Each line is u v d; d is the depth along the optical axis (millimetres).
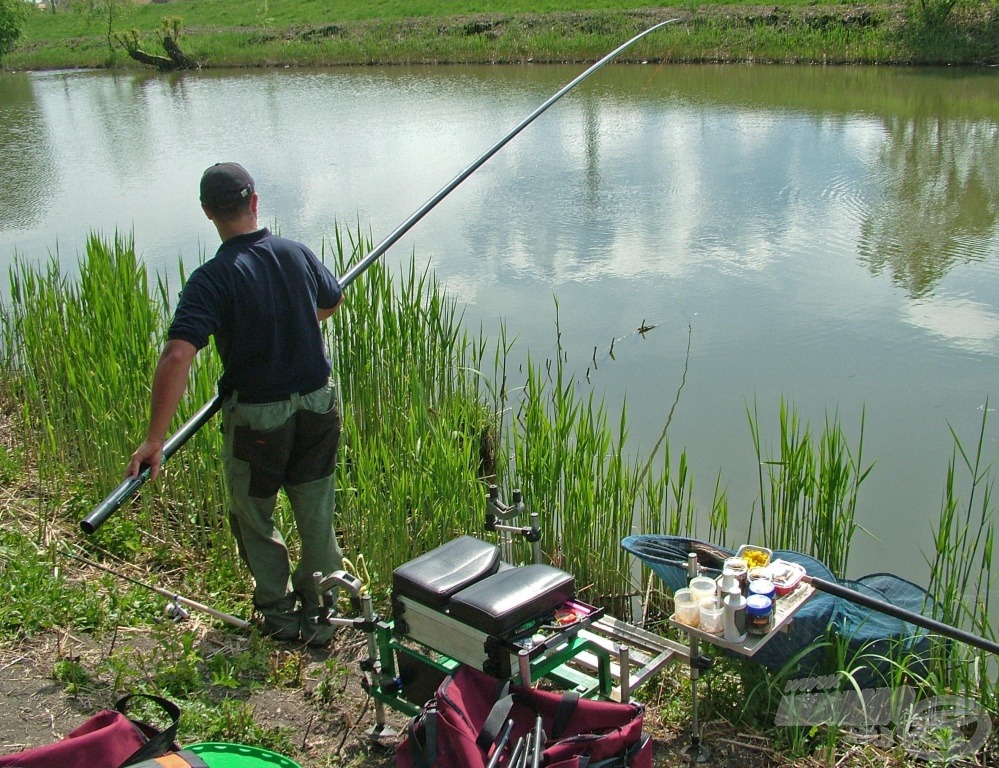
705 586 3234
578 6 29734
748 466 5973
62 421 5738
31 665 3633
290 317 3520
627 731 2746
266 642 3842
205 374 5062
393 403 6047
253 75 27953
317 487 3760
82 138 17969
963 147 13680
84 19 41812
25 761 2516
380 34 30562
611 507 4645
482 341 6887
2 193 13758
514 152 14883
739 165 13344
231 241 3500
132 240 6816
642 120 16703
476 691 2908
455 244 10555
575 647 3143
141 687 3508
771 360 7449
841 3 24578
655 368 7375
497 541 4703
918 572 4938
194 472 4887
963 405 6637
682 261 9742
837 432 4492
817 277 9172
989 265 9367
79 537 4824
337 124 18078
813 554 4449
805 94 18391
